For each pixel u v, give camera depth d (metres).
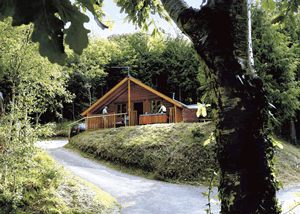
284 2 2.39
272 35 14.70
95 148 13.07
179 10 1.95
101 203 6.45
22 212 5.31
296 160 11.38
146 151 11.12
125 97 18.97
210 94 1.93
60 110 30.42
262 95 1.80
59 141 18.31
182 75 33.91
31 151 5.83
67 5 0.85
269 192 1.75
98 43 31.09
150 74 36.00
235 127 1.76
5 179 5.54
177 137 11.58
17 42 6.11
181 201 6.90
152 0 4.14
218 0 1.74
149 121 16.56
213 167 2.06
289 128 19.16
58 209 5.68
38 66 6.59
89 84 31.25
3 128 5.54
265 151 1.80
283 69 15.28
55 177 6.80
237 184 1.73
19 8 0.81
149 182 9.18
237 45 1.75
